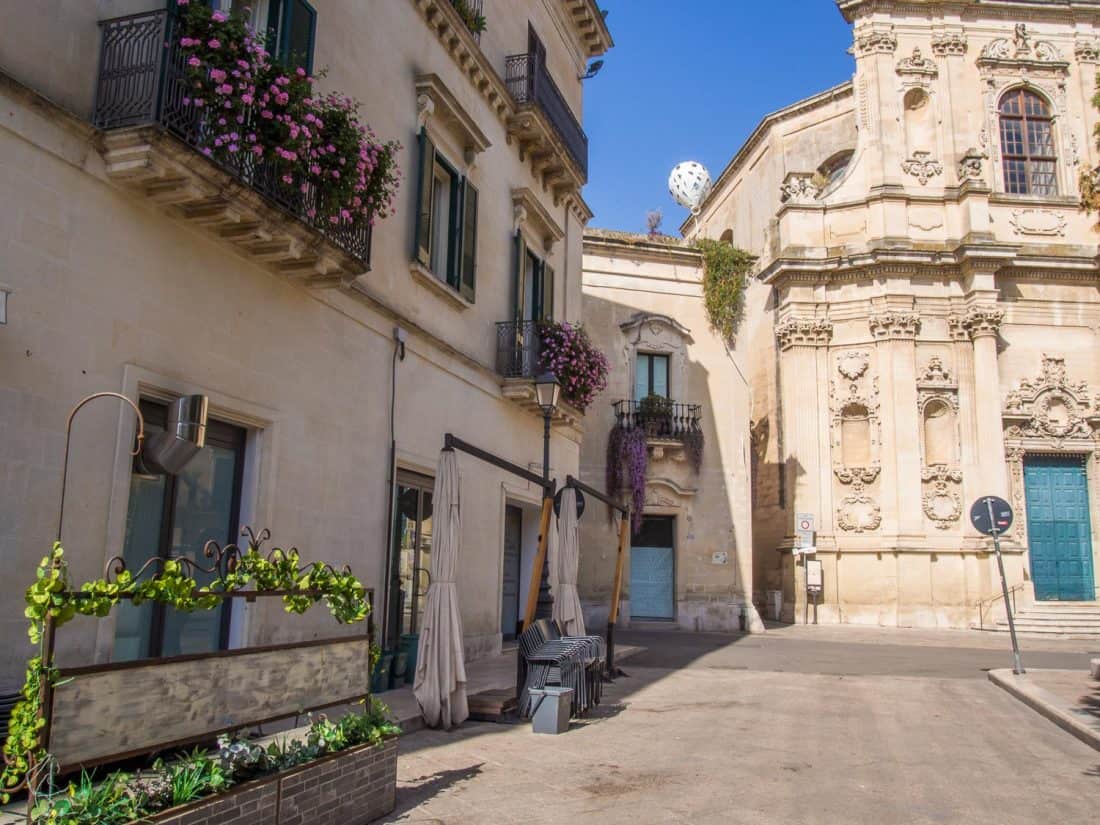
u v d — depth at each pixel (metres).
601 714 10.38
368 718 6.11
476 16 14.43
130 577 4.51
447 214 13.46
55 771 4.03
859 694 12.51
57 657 6.45
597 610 23.56
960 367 27.25
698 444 24.47
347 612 6.18
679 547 24.25
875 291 27.91
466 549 13.54
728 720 10.20
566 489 12.94
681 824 6.05
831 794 6.97
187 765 4.64
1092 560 26.83
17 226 6.22
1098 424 27.23
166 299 7.57
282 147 7.93
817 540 27.06
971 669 15.66
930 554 26.05
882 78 29.17
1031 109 29.50
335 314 10.16
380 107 11.39
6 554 6.06
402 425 11.65
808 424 27.77
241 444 8.83
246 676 5.18
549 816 6.16
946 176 28.53
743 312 25.30
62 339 6.55
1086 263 27.53
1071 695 11.60
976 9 29.44
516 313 15.69
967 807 6.70
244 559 5.57
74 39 6.82
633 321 24.67
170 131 6.73
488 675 12.21
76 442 6.64
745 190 36.22
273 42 9.02
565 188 18.36
